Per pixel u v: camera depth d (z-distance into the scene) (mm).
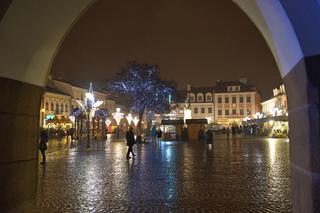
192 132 42594
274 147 26750
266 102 80812
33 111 4918
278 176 11516
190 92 98375
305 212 3551
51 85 69875
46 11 4426
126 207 7480
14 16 4008
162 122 42500
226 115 95812
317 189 3279
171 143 35969
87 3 4941
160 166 15008
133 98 46625
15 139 4414
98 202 7992
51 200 8250
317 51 3326
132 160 17938
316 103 3322
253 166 14484
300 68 3492
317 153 3295
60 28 4957
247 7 4934
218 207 7355
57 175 12500
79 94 78438
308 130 3352
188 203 7777
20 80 4520
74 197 8570
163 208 7344
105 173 12930
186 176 11891
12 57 4234
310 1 3305
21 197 4535
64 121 43219
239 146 28828
